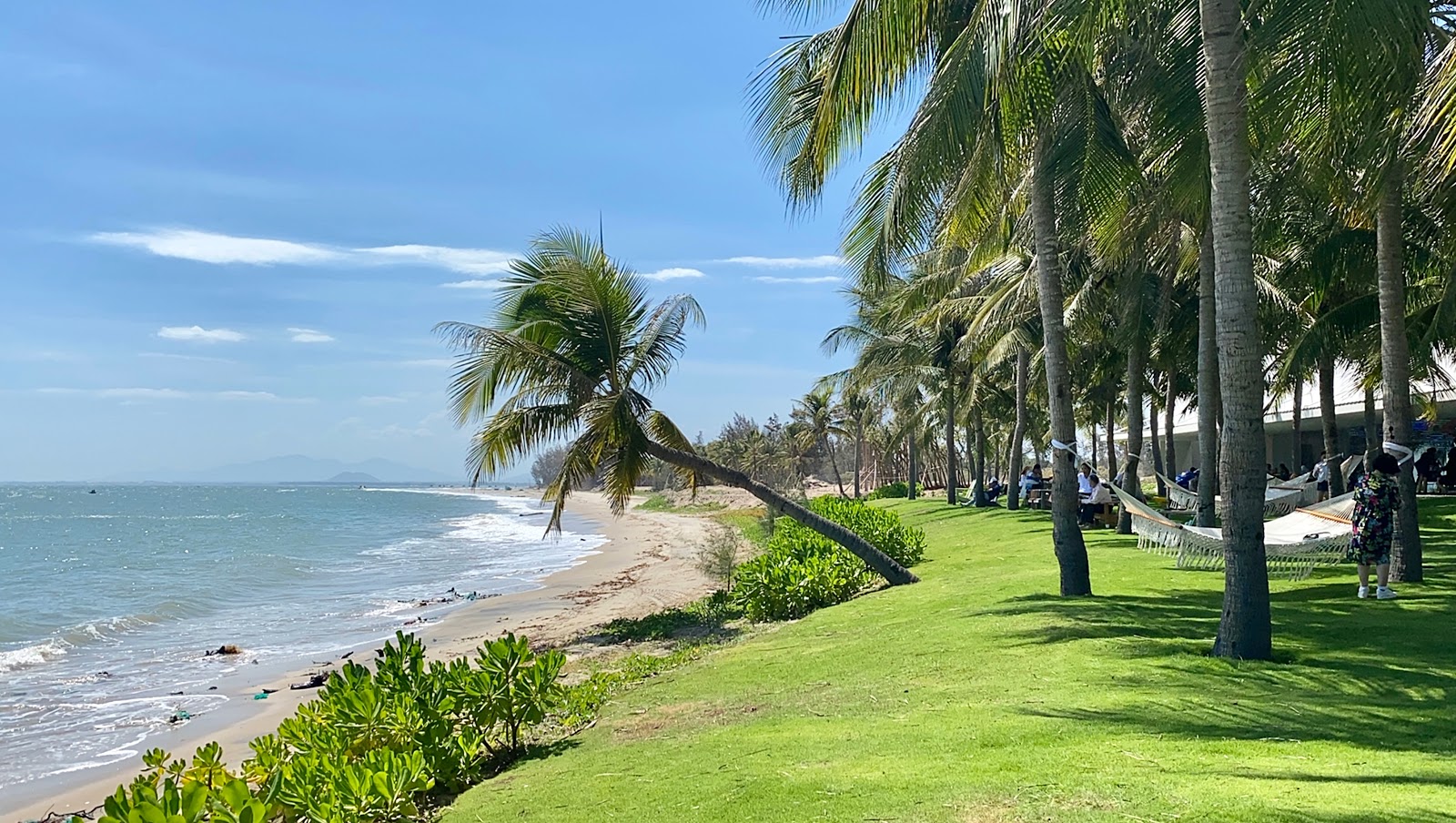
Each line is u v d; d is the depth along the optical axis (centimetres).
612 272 1546
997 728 573
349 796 549
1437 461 2638
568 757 706
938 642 917
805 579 1470
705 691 884
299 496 15638
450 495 17712
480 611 2128
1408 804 385
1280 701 592
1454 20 925
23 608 2322
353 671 751
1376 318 1633
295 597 2494
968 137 902
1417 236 1526
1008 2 830
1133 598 1071
